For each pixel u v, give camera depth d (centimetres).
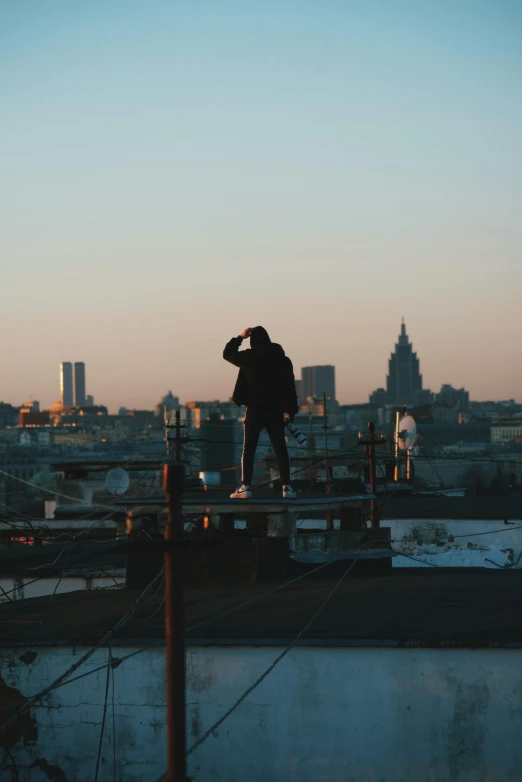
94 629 1199
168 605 784
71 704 1152
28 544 2388
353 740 1107
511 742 1088
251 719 1122
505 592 1356
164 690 1141
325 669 1116
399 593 1358
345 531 1579
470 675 1098
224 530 1519
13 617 1309
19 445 18275
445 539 2781
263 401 1479
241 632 1140
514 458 18388
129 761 1141
